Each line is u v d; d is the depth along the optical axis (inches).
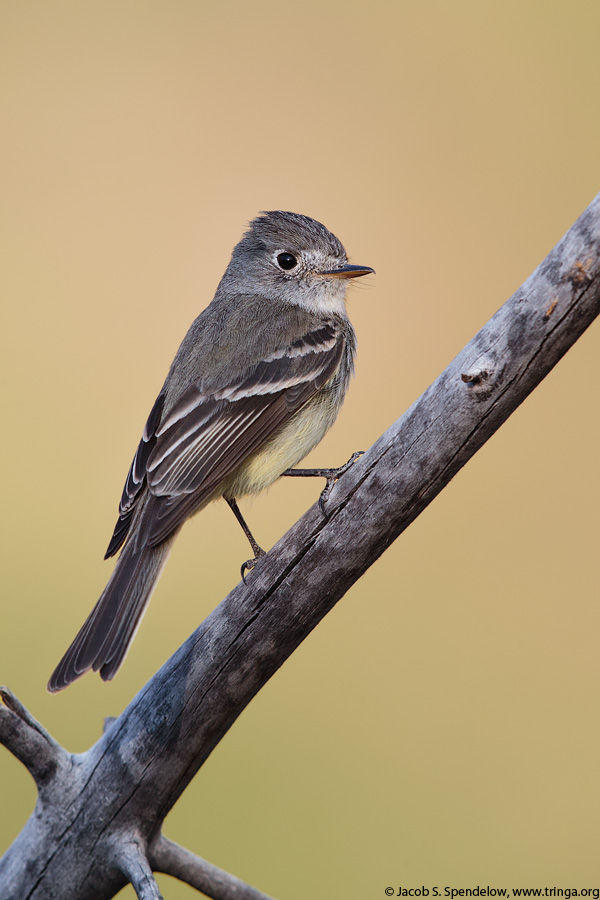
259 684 216.8
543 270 187.6
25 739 211.9
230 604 214.2
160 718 214.1
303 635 215.0
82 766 217.8
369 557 209.3
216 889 226.8
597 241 181.8
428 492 204.4
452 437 199.2
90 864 215.9
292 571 209.5
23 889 217.0
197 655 215.0
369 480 205.3
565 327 187.6
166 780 215.5
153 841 223.1
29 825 220.2
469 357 195.3
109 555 277.4
